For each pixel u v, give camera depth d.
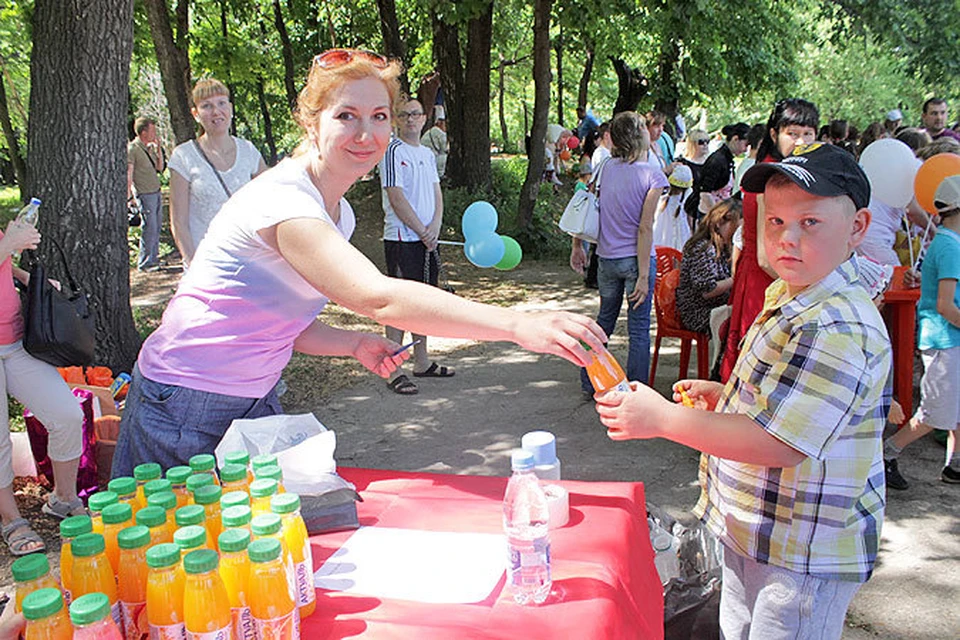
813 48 33.53
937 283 4.10
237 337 2.19
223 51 18.25
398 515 2.08
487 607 1.60
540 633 1.50
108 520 1.55
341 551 1.87
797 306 1.94
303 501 1.98
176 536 1.42
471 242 3.63
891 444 4.29
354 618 1.56
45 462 4.27
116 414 4.42
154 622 1.35
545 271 11.05
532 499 1.79
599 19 13.21
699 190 8.04
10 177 29.11
